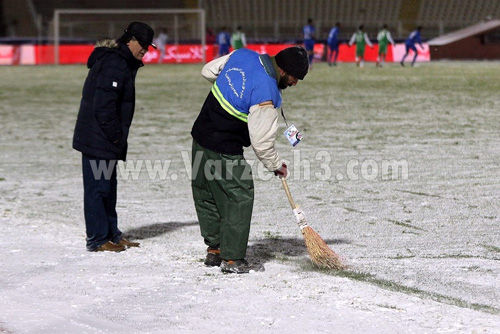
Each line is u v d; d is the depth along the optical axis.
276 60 12.63
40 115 39.12
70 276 12.66
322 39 100.12
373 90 50.91
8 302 11.24
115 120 14.09
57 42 92.06
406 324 10.24
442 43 96.19
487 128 31.59
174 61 95.44
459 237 15.35
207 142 12.83
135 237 15.60
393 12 107.25
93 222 14.29
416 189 20.19
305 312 10.77
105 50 14.18
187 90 53.25
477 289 11.91
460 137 29.20
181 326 10.21
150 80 63.50
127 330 10.05
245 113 12.64
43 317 10.54
